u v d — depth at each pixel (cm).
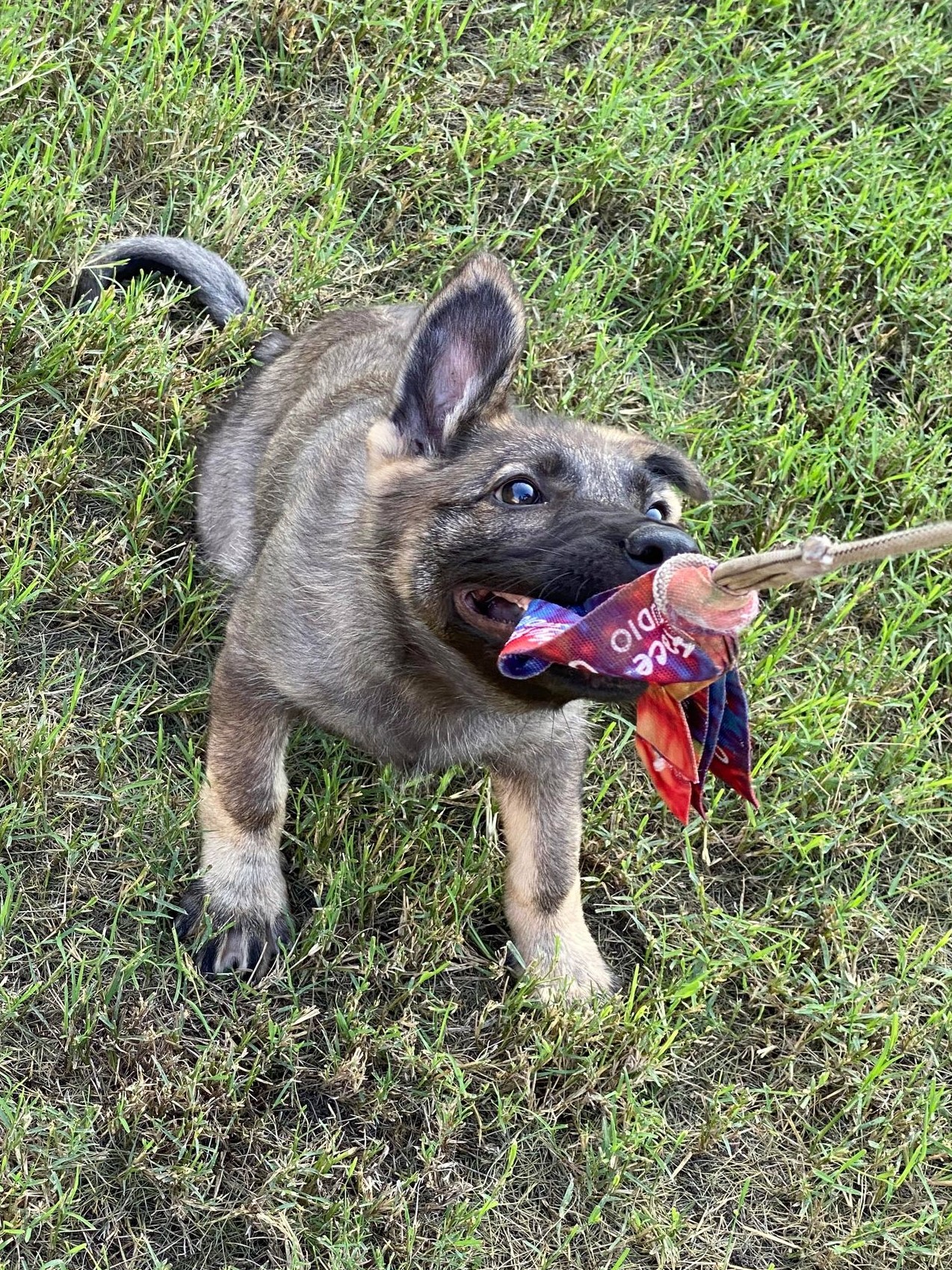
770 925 89
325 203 107
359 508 74
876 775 96
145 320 95
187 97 106
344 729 78
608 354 107
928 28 136
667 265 113
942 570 107
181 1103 72
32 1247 68
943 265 118
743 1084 84
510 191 114
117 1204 70
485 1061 78
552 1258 74
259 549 88
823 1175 80
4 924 74
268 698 77
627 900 88
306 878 83
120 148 104
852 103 127
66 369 91
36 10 103
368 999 79
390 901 83
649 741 61
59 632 85
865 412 111
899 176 125
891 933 91
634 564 63
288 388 92
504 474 69
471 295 73
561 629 61
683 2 131
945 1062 87
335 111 113
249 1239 71
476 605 69
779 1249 79
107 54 105
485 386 73
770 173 120
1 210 95
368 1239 73
